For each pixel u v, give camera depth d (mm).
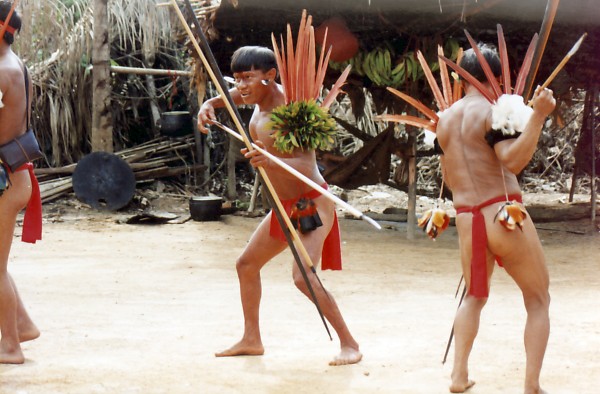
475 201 5449
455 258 11789
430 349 6695
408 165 14234
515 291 9273
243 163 19859
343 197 18500
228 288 9516
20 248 12281
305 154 6242
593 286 9609
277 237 6266
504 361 6348
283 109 6102
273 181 6324
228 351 6488
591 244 13039
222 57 14570
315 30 12930
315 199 6301
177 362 6305
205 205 15594
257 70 6289
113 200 16266
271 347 6781
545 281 5434
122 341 6941
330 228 6434
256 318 6531
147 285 9648
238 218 16047
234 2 12406
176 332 7289
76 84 17516
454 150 5566
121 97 18484
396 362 6316
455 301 8758
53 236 13508
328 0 12766
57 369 6078
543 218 15445
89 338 7039
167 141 18531
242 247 12773
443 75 6027
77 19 18141
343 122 14859
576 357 6457
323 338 7086
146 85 19094
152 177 17750
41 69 17297
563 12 12664
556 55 13586
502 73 5598
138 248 12523
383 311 8219
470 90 5664
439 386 5719
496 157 5445
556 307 8375
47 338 7016
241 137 5828
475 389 5633
